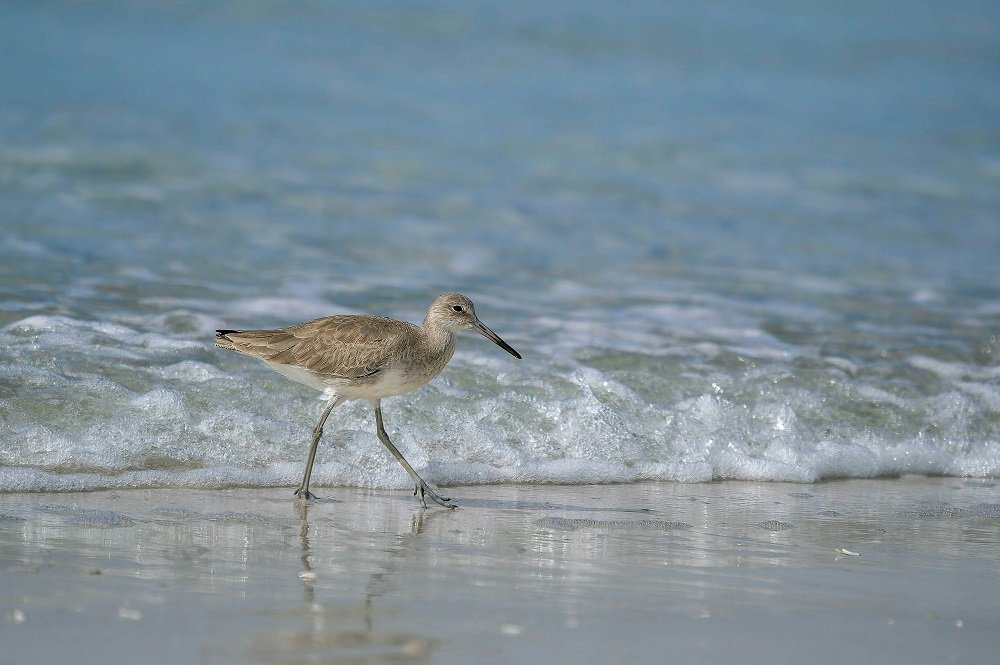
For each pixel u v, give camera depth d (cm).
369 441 1323
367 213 2559
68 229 2206
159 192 2534
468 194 2795
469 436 1362
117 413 1293
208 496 1180
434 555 1012
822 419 1507
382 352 1235
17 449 1208
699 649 809
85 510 1093
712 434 1427
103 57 3747
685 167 3250
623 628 843
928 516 1231
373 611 859
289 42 4209
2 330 1546
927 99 4566
